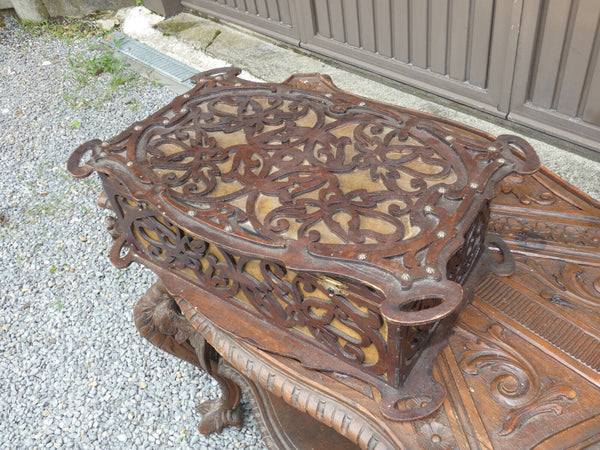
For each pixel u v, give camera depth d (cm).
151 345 199
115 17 382
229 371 154
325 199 108
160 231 121
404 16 229
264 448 168
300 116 133
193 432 173
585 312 112
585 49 179
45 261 233
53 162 281
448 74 234
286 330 113
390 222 101
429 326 105
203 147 126
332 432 158
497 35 202
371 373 102
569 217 133
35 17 398
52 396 187
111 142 128
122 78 326
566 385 100
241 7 317
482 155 111
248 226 105
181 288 126
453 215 99
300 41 294
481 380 102
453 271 110
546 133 213
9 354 202
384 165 114
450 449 93
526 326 110
